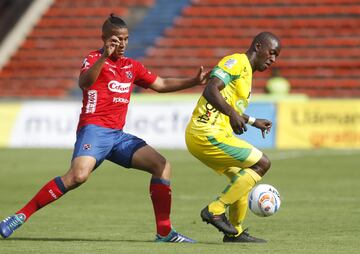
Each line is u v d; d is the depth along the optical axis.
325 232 31.41
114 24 26.47
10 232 27.88
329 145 78.56
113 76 27.95
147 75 29.23
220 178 55.66
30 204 27.89
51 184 27.69
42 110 84.12
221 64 27.50
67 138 82.88
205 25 109.38
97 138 27.73
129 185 51.88
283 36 106.06
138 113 81.94
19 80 111.19
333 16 106.81
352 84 100.56
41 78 110.44
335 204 41.09
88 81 26.86
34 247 26.78
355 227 32.84
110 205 41.47
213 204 27.66
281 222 34.56
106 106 27.91
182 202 42.78
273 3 109.44
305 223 34.16
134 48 109.19
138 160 28.48
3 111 85.31
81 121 28.16
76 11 115.56
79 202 42.75
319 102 79.06
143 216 37.00
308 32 105.81
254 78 101.88
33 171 60.44
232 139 28.12
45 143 83.38
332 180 53.19
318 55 103.31
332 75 101.44
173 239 28.52
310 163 64.69
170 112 81.06
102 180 55.06
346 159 67.75
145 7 114.25
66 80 109.50
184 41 108.44
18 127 84.50
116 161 28.73
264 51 28.06
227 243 28.08
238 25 108.56
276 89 87.00
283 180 53.34
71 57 112.00
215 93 26.83
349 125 78.31
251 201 27.89
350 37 104.44
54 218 36.12
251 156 27.75
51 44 113.44
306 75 101.88
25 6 117.31
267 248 26.67
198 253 25.28
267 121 28.33
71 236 30.36
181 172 59.78
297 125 79.31
